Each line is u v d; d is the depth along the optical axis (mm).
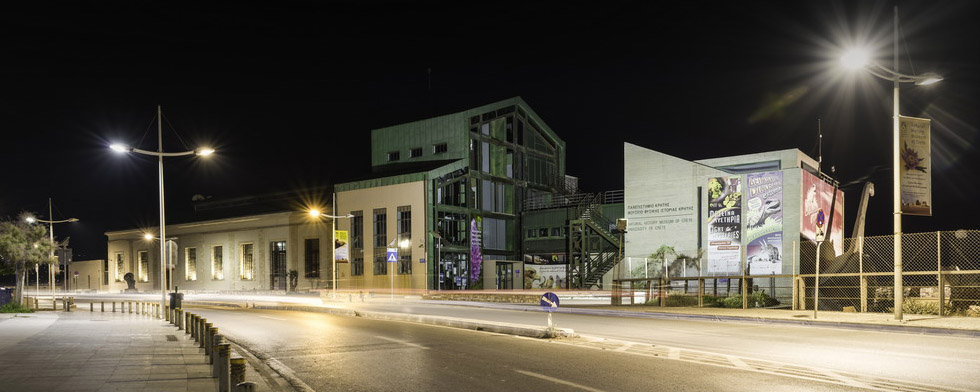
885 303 25281
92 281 100562
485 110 71000
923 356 12727
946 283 23203
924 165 20156
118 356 14445
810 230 46375
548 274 67188
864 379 10219
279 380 11438
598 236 63219
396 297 52719
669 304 32344
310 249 73062
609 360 12766
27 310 35312
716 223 48281
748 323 21703
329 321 26172
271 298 57688
